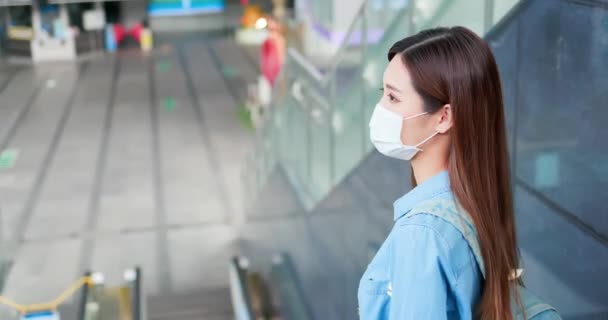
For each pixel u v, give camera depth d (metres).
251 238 12.54
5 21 28.73
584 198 2.58
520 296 1.64
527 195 3.00
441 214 1.51
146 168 17.58
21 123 20.70
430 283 1.47
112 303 8.94
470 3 3.32
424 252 1.49
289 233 8.88
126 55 29.31
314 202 7.38
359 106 5.37
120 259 13.77
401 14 4.21
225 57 28.61
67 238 14.42
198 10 32.97
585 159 2.55
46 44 28.38
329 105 6.32
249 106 21.36
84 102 22.72
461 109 1.52
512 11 2.94
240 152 18.48
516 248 1.67
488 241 1.53
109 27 29.78
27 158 18.08
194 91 23.86
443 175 1.60
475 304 1.57
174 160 18.06
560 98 2.67
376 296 1.59
